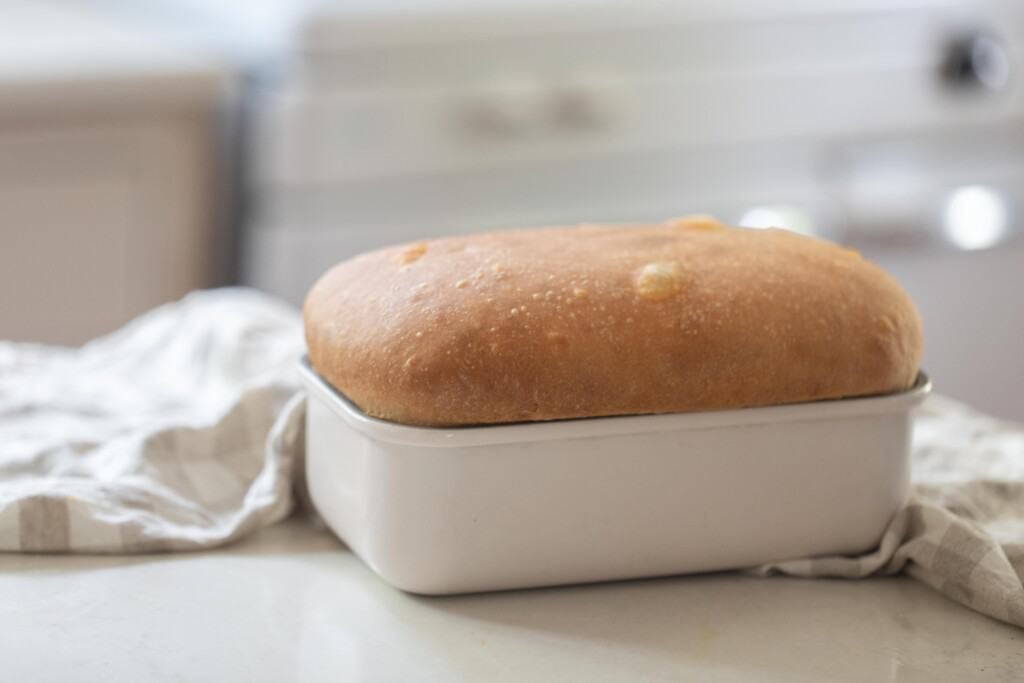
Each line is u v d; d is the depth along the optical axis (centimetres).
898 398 94
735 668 86
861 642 89
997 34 244
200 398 118
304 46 209
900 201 242
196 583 93
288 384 108
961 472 106
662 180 232
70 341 229
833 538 95
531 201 226
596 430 90
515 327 88
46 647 86
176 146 225
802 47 234
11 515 94
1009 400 256
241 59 229
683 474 92
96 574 93
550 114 223
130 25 255
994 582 91
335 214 216
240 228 231
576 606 91
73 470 102
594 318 89
